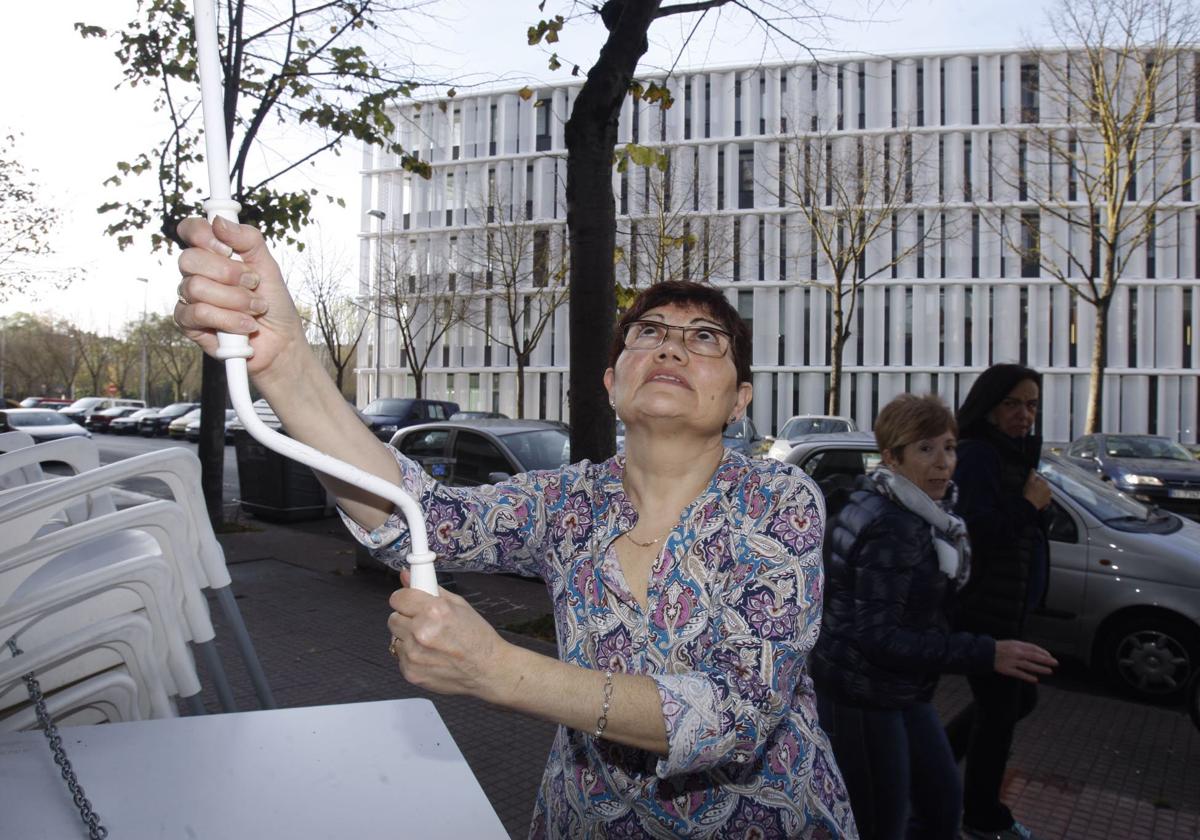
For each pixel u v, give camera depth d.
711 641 1.41
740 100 39.62
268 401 1.45
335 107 10.41
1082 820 3.88
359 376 49.44
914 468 2.76
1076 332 37.56
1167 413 37.28
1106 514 5.95
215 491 11.15
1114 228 17.72
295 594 7.78
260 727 1.62
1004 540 3.18
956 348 38.25
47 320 76.50
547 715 1.16
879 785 2.59
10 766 1.43
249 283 1.14
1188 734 4.93
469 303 40.00
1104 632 5.73
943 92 37.25
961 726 3.57
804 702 1.69
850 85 37.59
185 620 2.25
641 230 28.44
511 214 39.06
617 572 1.56
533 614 7.05
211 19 1.09
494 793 3.98
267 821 1.28
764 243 39.47
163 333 66.50
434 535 1.57
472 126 44.56
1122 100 17.91
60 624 2.08
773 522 1.47
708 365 1.59
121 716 2.12
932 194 36.38
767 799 1.54
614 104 5.95
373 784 1.41
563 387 43.94
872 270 38.56
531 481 1.74
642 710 1.17
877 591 2.54
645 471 1.62
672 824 1.52
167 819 1.28
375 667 5.73
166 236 10.90
